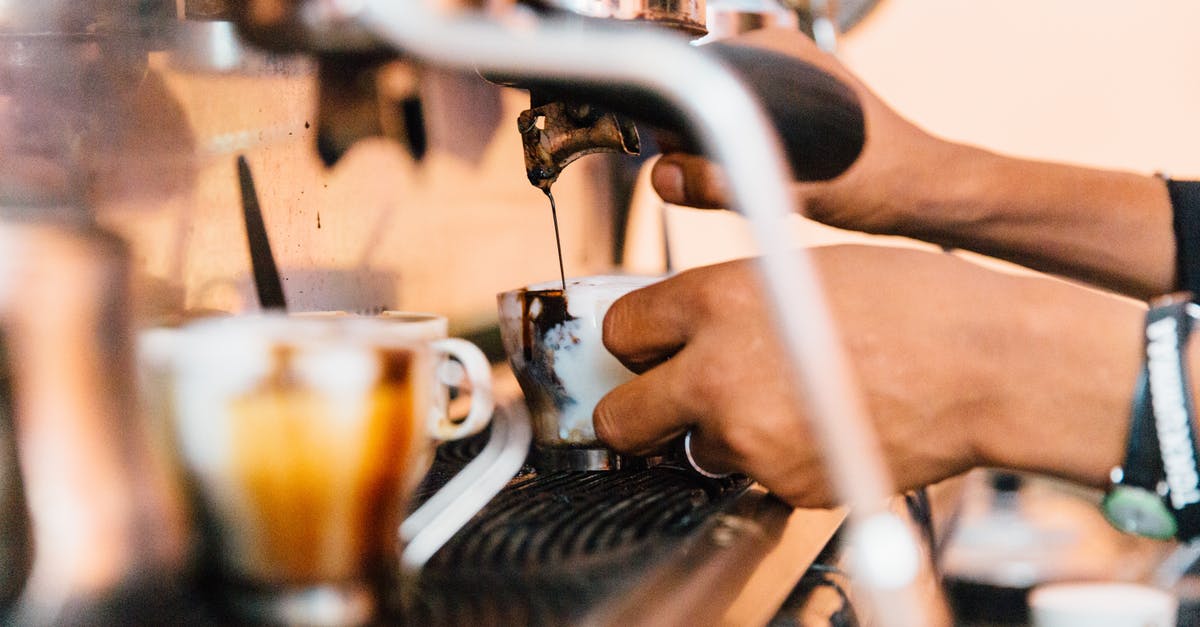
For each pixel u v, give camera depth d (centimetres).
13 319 31
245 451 34
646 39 28
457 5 26
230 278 69
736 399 56
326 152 81
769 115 52
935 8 189
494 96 113
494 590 40
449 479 61
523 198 119
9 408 31
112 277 33
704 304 58
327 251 81
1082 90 192
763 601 44
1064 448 59
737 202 30
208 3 63
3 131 55
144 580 33
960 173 84
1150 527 59
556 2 36
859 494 31
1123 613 66
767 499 61
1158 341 57
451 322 105
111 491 32
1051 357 59
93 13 59
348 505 35
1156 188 90
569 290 69
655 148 142
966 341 58
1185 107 190
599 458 69
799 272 30
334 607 35
